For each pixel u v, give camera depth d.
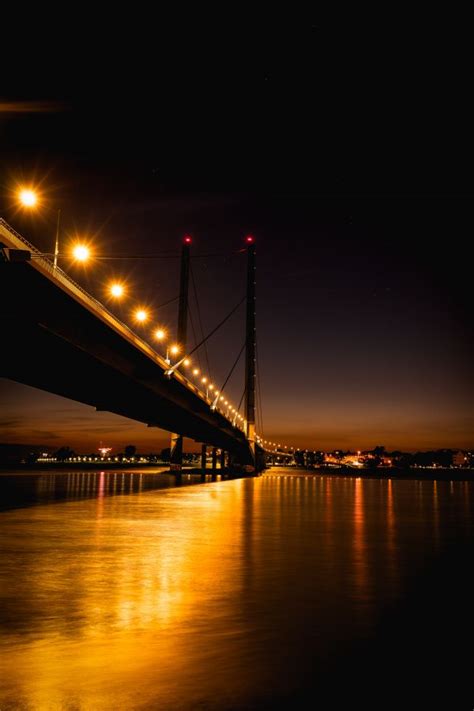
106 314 43.56
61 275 38.28
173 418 88.94
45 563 16.02
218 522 29.11
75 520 28.94
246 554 18.16
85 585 13.08
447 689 7.30
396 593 12.59
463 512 38.84
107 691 7.15
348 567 15.88
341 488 84.50
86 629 9.64
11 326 36.69
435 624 10.16
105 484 80.69
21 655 8.36
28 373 50.25
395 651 8.72
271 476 167.00
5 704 6.75
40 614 10.56
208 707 6.76
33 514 32.28
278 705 6.84
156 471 178.88
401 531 25.95
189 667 7.98
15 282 32.56
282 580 13.92
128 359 53.09
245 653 8.57
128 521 28.72
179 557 17.34
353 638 9.34
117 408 73.50
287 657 8.43
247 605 11.41
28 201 32.19
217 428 109.38
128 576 14.17
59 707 6.70
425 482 137.88
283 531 25.31
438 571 15.33
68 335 40.66
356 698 7.02
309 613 10.85
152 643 8.97
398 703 6.89
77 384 55.94
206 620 10.30
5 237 29.88
